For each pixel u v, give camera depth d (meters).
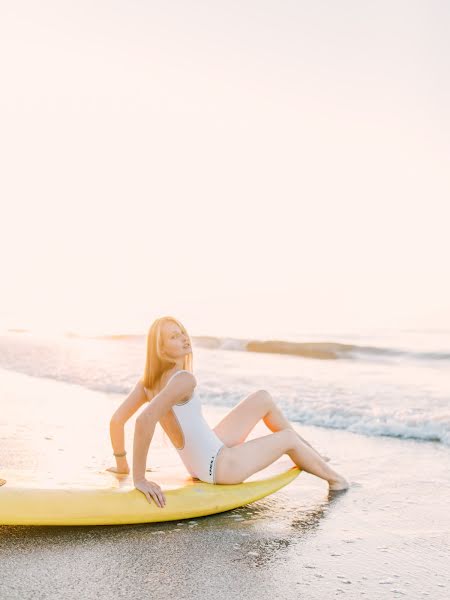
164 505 3.65
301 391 8.82
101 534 3.44
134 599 2.67
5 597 2.66
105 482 3.88
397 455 5.54
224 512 3.92
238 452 4.04
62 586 2.78
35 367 12.23
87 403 8.23
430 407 7.46
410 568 3.09
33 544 3.28
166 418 3.97
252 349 16.25
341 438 6.26
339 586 2.87
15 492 3.44
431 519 3.84
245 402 4.34
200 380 10.01
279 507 4.05
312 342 15.39
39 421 6.88
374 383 9.67
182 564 3.07
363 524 3.74
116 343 17.86
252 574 2.98
